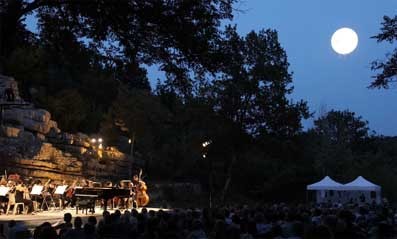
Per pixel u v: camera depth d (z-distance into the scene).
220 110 31.89
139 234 13.16
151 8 9.70
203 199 54.09
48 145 40.56
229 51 10.65
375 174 68.06
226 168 38.88
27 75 48.31
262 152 35.94
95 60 11.24
